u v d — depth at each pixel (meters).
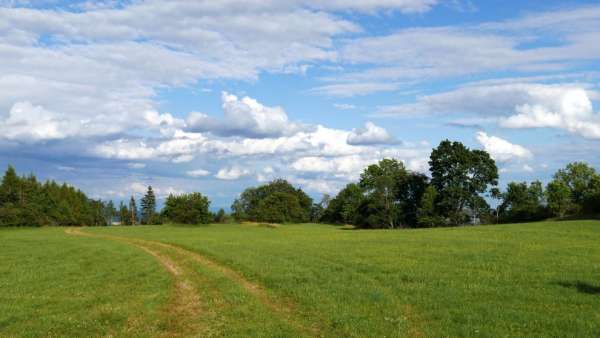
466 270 30.09
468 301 21.25
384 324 17.86
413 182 134.75
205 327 18.30
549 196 121.31
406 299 21.75
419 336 16.50
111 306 21.58
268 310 20.81
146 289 25.58
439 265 32.69
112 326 18.53
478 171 117.62
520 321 17.81
